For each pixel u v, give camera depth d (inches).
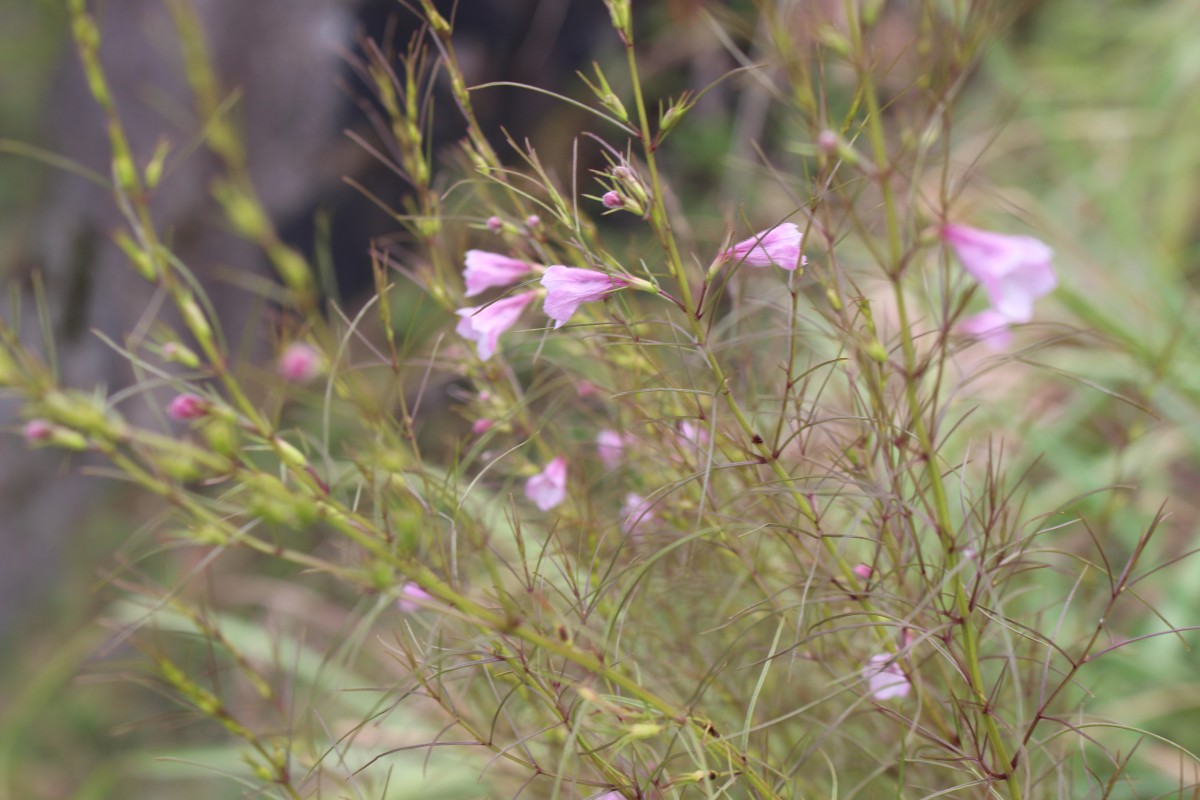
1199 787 32.5
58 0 75.6
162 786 56.9
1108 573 32.1
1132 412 42.6
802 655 33.4
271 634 37.1
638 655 34.2
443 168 67.2
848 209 30.0
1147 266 54.7
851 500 33.2
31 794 57.3
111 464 72.1
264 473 29.9
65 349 73.7
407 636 33.7
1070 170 64.5
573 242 32.2
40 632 69.1
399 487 31.7
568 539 35.0
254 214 33.9
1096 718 34.3
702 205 64.3
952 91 29.8
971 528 31.8
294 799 32.2
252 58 68.6
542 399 37.1
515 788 34.9
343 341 32.5
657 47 71.4
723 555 34.7
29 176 81.2
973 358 46.9
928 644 33.1
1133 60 72.9
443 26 32.9
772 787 32.6
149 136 71.2
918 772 34.0
